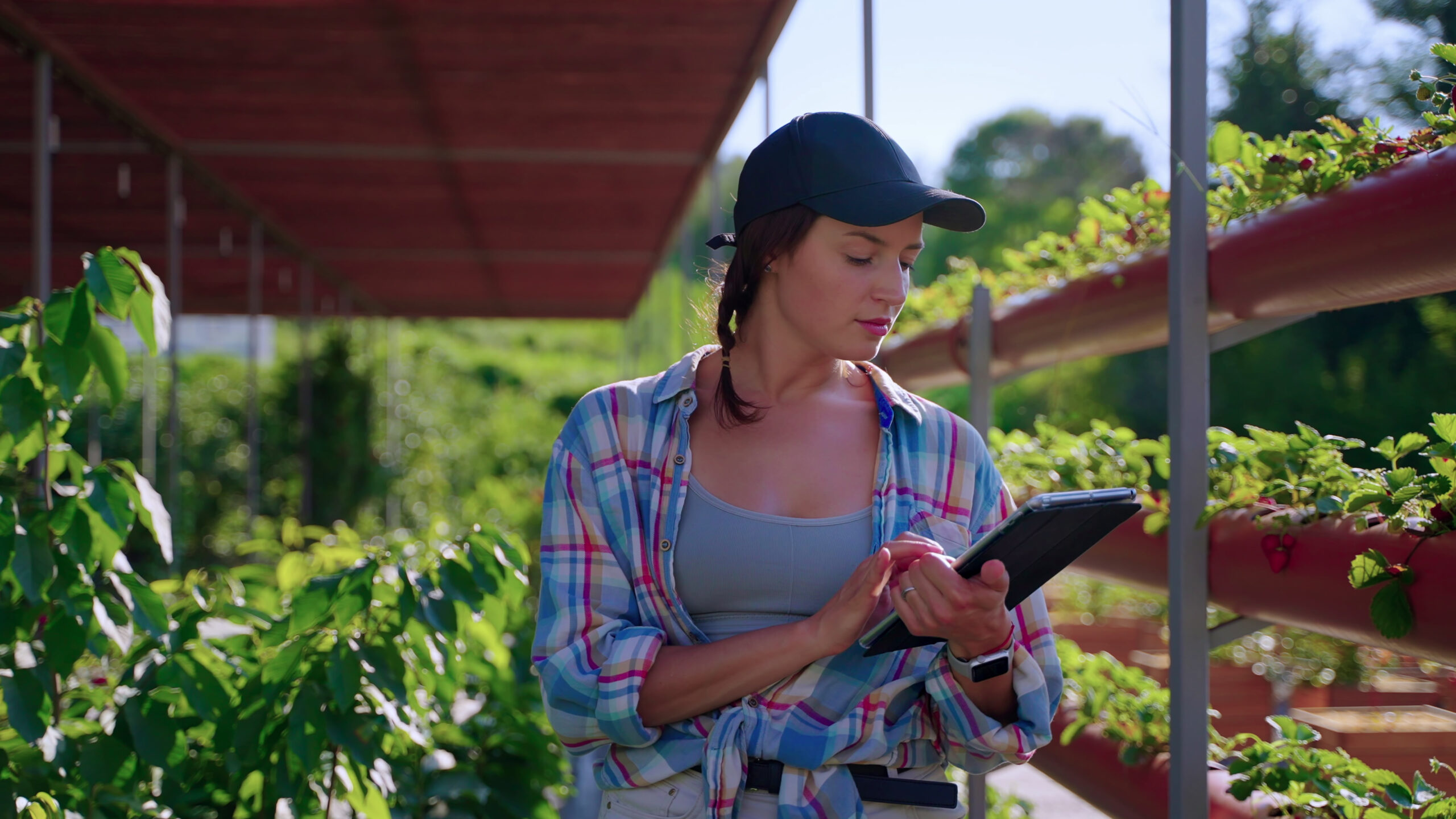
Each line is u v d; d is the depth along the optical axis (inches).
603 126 264.1
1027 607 50.6
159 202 350.9
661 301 471.2
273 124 265.3
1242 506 66.6
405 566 86.5
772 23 194.4
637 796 48.7
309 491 480.1
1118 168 839.7
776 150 47.8
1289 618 62.7
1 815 69.2
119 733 76.2
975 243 816.9
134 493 76.2
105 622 71.7
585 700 47.0
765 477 49.6
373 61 220.1
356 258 459.8
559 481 50.6
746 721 46.7
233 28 201.3
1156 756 84.8
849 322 47.1
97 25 199.9
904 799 47.1
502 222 385.4
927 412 51.9
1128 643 186.2
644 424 50.6
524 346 1149.7
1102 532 43.5
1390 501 54.7
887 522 48.9
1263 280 64.6
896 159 47.3
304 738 76.3
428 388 677.3
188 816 83.5
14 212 362.0
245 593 105.0
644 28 201.5
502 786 100.3
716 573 48.7
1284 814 66.7
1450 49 57.6
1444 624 50.8
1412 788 67.2
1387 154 60.0
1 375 71.0
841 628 44.1
